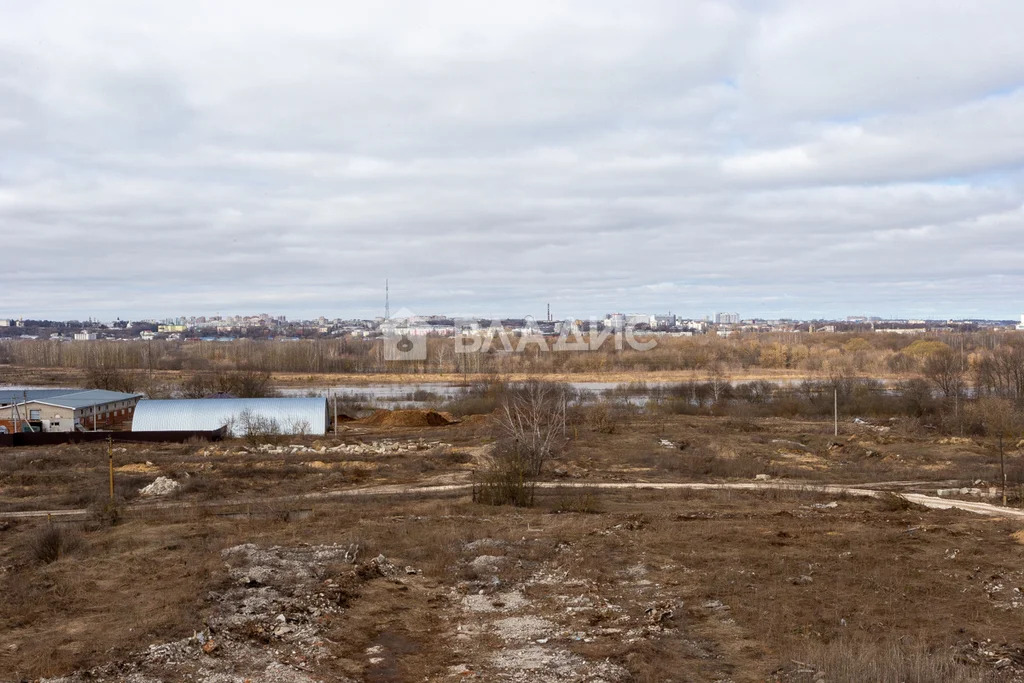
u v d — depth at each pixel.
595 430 68.12
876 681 14.77
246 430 66.00
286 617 18.56
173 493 40.75
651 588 22.09
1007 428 65.44
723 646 17.50
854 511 34.97
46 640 16.72
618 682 15.33
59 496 40.22
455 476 47.25
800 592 21.38
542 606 20.61
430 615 19.86
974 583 22.20
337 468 49.88
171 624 17.58
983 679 14.59
